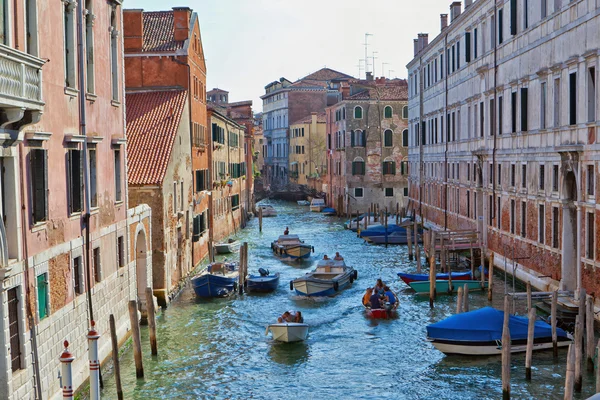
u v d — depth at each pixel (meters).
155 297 25.69
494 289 28.75
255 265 37.81
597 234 20.75
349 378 18.67
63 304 15.23
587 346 17.30
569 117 23.02
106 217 18.91
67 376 12.04
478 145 35.69
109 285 19.06
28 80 12.13
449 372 18.81
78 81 16.50
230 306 27.03
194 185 34.19
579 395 16.06
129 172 26.11
